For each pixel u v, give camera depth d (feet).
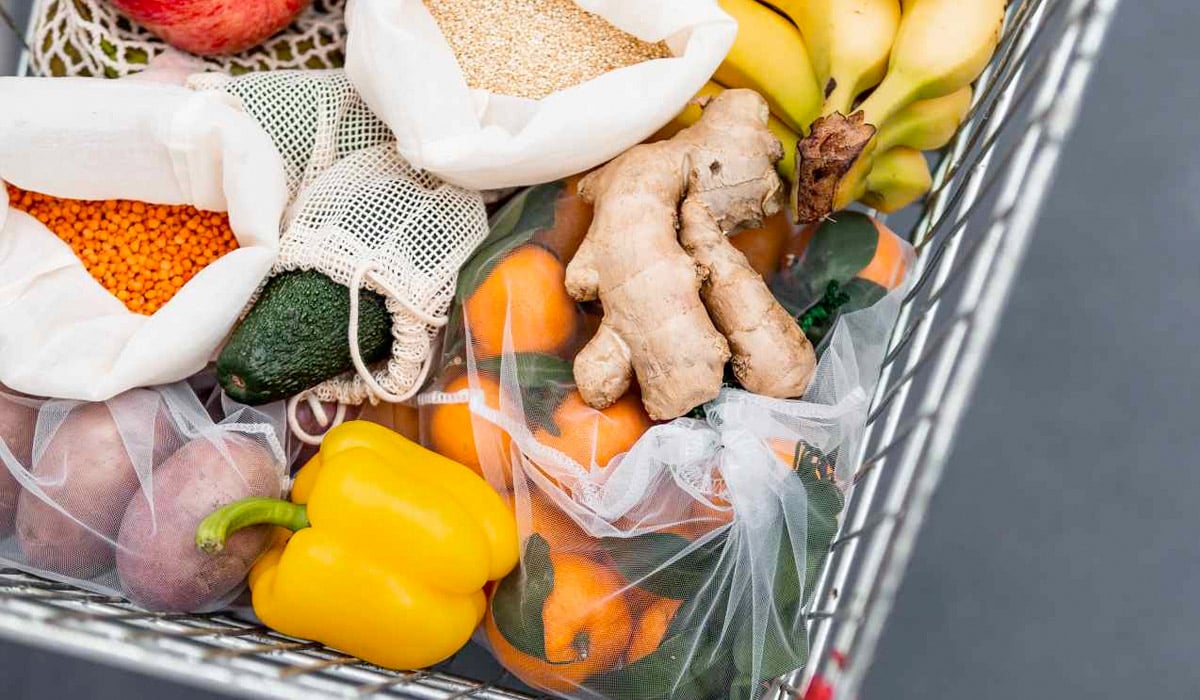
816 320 2.50
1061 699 3.85
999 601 3.88
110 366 2.29
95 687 3.81
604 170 2.36
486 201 2.64
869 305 2.56
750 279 2.25
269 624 2.32
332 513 2.21
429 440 2.50
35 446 2.29
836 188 2.27
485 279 2.39
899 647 3.86
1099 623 3.88
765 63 2.57
